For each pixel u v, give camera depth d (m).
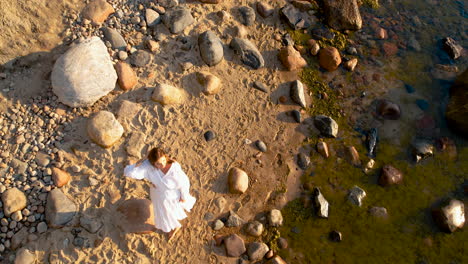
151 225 5.09
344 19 7.35
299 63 6.82
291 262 5.25
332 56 6.86
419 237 5.55
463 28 7.75
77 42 5.66
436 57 7.28
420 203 5.83
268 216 5.48
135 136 5.54
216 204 5.46
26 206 4.88
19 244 4.71
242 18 6.95
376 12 7.84
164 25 6.42
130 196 5.21
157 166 4.34
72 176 5.17
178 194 4.61
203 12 6.76
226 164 5.76
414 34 7.55
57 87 5.29
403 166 6.13
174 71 6.14
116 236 4.96
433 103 6.75
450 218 5.58
